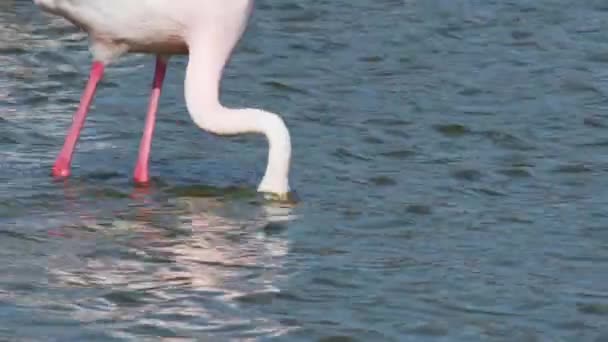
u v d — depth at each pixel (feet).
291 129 55.98
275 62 64.44
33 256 41.86
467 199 48.93
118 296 39.17
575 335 38.17
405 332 37.83
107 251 42.45
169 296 39.34
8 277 40.22
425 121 57.57
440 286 41.04
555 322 38.93
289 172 50.83
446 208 47.85
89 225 44.60
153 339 36.63
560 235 45.62
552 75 64.13
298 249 43.42
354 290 40.50
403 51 66.80
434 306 39.63
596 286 41.50
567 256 43.86
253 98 59.82
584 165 52.90
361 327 38.01
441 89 61.87
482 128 56.80
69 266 41.19
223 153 53.06
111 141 53.47
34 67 61.67
